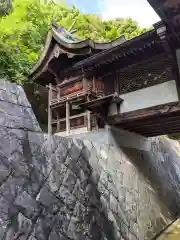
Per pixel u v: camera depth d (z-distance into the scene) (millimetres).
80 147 6191
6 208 3436
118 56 7656
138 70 8102
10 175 3787
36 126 5078
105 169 6852
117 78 8617
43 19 17266
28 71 12406
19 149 4211
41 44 15320
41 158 4609
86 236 4742
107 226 5566
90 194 5574
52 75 11391
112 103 8500
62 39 9945
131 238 6316
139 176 8820
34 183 4152
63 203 4598
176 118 8023
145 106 7684
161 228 8328
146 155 10781
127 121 8297
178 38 6039
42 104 14031
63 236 4180
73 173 5348
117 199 6645
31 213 3787
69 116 9758
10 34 13500
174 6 4863
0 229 3186
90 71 9031
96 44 9570
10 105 4766
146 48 7195
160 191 9953
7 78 11250
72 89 10180
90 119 9297
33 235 3635
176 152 16016
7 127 4258
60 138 5512
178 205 11016
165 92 7320
